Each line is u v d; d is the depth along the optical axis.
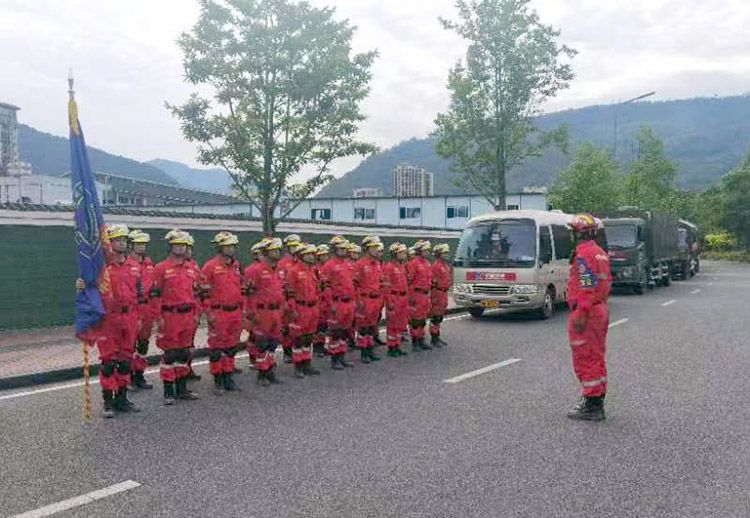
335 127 13.81
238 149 13.43
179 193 45.81
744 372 8.99
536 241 15.11
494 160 22.27
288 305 8.85
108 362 6.96
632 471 5.20
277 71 13.42
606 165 35.84
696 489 4.83
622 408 7.12
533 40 21.48
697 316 15.52
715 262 56.84
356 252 10.25
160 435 6.25
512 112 21.67
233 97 13.23
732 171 61.66
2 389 8.34
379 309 10.21
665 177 48.47
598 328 6.61
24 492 4.83
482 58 21.69
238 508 4.52
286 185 14.19
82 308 6.88
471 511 4.46
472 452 5.66
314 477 5.09
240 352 11.12
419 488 4.86
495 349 11.09
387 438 6.07
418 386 8.27
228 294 8.06
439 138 22.89
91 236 7.02
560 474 5.14
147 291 7.51
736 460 5.46
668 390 7.95
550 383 8.37
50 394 8.06
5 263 12.20
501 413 6.93
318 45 13.38
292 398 7.71
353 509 4.49
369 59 13.91
